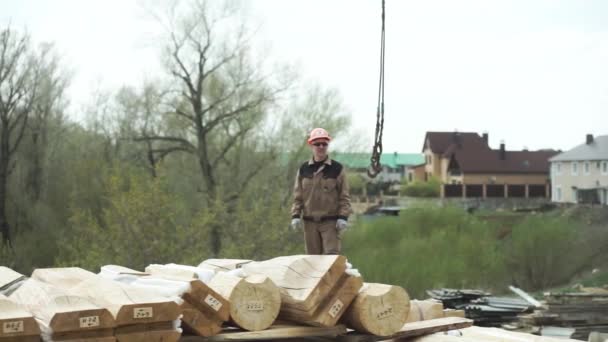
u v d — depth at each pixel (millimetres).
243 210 24828
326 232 7840
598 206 53531
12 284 5156
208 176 31234
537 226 31219
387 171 132750
